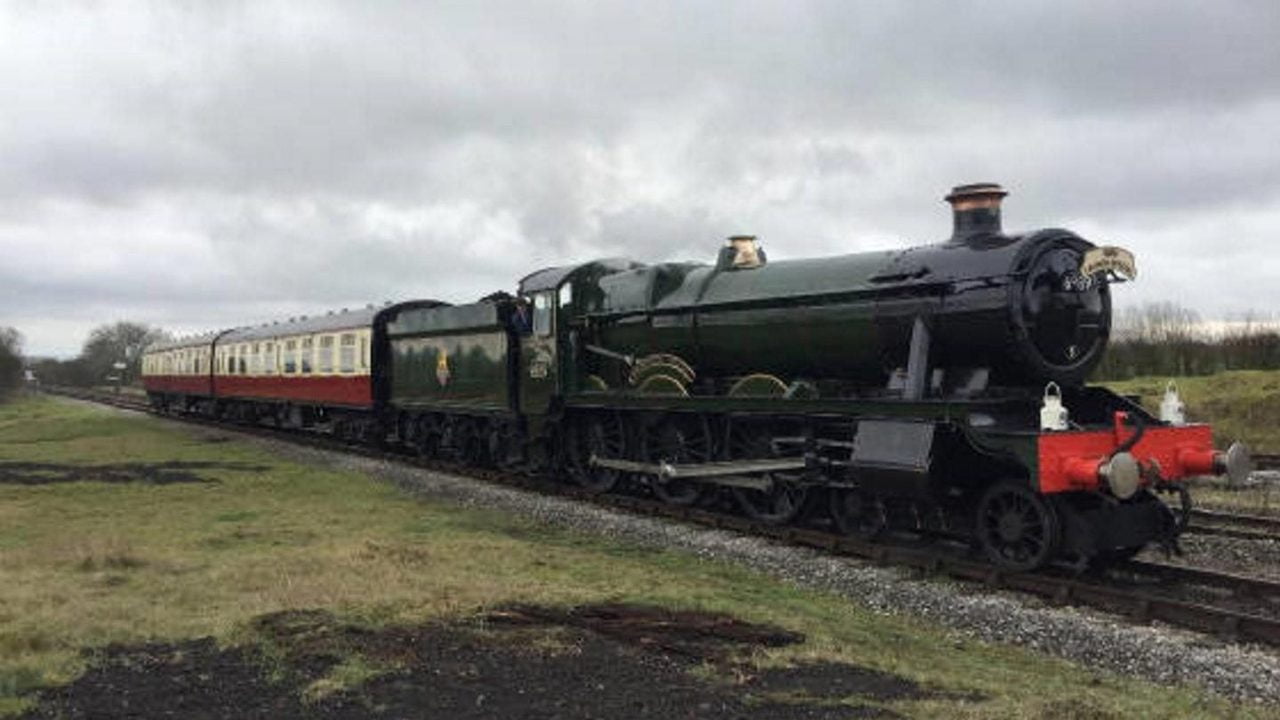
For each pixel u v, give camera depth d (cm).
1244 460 1035
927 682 695
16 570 1049
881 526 1212
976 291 1101
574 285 1798
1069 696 675
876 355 1236
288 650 739
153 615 845
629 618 851
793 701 641
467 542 1250
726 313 1443
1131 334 4456
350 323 2802
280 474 2106
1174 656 780
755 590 1036
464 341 2152
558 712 617
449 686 663
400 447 2694
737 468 1374
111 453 2642
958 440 1109
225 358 3991
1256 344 4000
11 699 633
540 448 1912
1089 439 1012
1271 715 666
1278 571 1099
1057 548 1012
